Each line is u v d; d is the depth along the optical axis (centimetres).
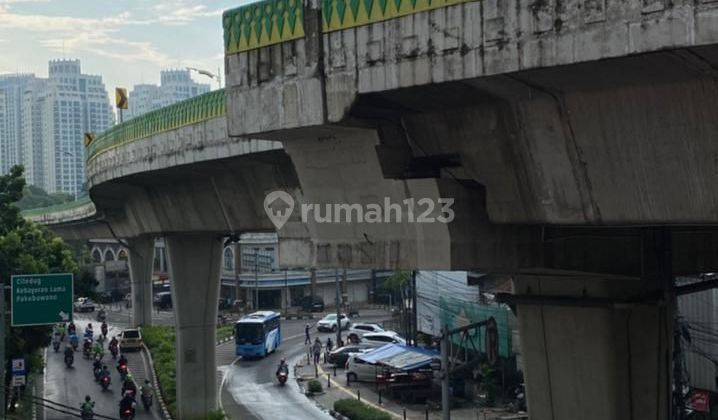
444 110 1562
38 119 18475
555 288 1995
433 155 1638
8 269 3669
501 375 4744
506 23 1293
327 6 1552
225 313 9462
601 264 1830
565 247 1778
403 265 1648
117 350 6412
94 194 4616
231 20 1733
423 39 1402
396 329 7631
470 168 1598
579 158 1421
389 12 1449
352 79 1512
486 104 1501
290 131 1653
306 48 1589
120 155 3600
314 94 1578
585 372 1953
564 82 1334
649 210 1367
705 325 3778
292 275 9738
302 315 9225
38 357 4847
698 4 1084
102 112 18600
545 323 2016
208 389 4228
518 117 1470
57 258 4472
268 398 4991
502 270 1694
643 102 1295
